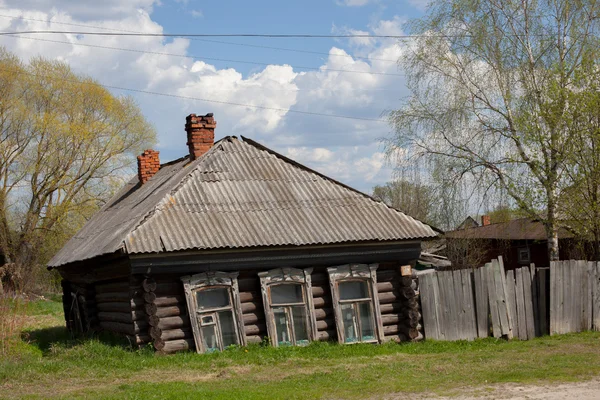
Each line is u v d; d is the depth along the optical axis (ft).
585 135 72.74
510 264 132.46
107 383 39.11
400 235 53.47
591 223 72.43
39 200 136.87
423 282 56.03
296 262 52.01
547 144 76.33
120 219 60.13
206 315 49.32
